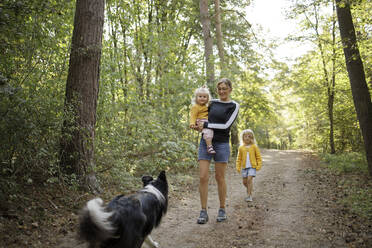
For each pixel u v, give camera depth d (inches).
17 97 142.9
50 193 182.2
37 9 158.1
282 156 694.5
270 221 174.6
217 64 463.5
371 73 381.1
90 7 215.5
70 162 203.3
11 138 149.7
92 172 213.3
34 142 169.6
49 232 141.2
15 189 158.4
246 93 661.3
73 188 187.8
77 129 197.6
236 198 246.1
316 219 173.3
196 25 624.7
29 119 161.3
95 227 85.4
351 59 309.1
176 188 269.3
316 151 792.9
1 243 120.8
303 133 970.1
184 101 380.2
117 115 289.9
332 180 310.0
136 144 300.0
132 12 338.3
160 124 314.5
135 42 348.8
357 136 612.7
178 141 343.0
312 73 642.8
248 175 239.3
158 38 351.9
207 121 166.4
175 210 203.3
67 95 208.2
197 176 350.0
